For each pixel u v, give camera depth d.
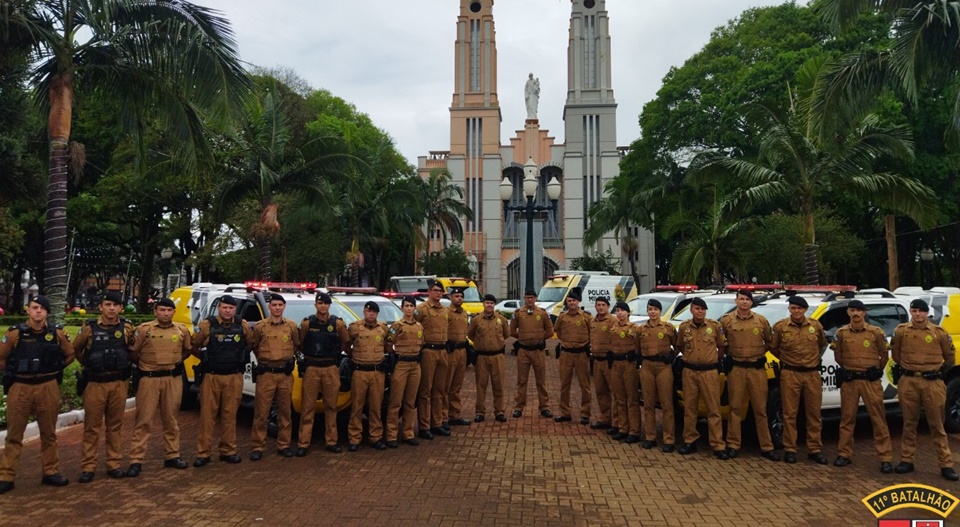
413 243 36.09
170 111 10.76
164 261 29.84
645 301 14.48
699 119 30.30
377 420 7.63
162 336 6.66
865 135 13.46
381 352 7.68
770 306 8.80
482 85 57.31
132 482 6.20
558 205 57.00
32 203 19.45
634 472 6.65
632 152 37.47
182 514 5.30
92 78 10.45
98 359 6.27
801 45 27.97
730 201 14.47
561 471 6.67
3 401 8.68
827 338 7.79
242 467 6.78
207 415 6.89
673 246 48.97
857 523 5.17
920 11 9.59
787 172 14.43
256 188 17.58
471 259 52.16
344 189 22.17
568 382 9.20
